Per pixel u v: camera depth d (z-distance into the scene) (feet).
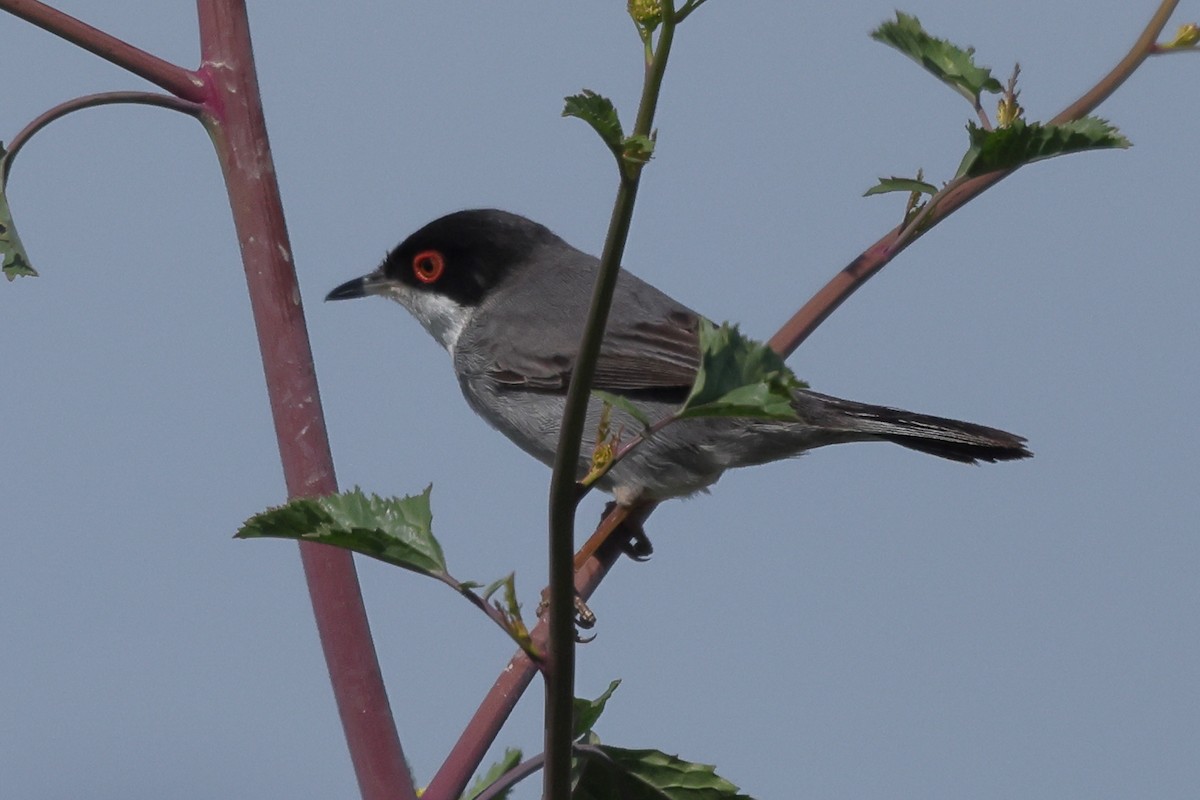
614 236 14.51
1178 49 29.60
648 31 14.42
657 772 23.09
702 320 15.78
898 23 26.86
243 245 24.00
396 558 17.08
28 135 22.40
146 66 23.76
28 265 22.24
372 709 22.30
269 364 23.71
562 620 16.31
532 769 21.53
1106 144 20.11
